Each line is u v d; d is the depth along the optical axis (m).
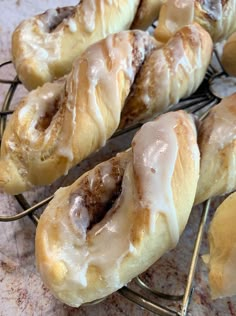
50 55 0.22
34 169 0.19
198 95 0.24
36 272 0.19
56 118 0.19
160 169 0.16
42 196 0.21
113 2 0.23
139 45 0.21
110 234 0.16
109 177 0.17
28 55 0.22
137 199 0.16
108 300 0.18
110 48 0.20
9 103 0.24
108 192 0.17
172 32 0.23
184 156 0.17
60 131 0.19
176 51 0.21
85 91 0.19
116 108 0.19
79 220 0.16
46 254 0.16
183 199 0.17
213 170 0.18
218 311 0.18
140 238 0.16
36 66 0.22
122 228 0.16
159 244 0.17
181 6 0.23
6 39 0.29
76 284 0.16
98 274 0.16
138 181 0.16
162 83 0.20
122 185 0.17
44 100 0.20
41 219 0.17
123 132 0.22
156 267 0.19
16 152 0.19
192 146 0.17
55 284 0.16
